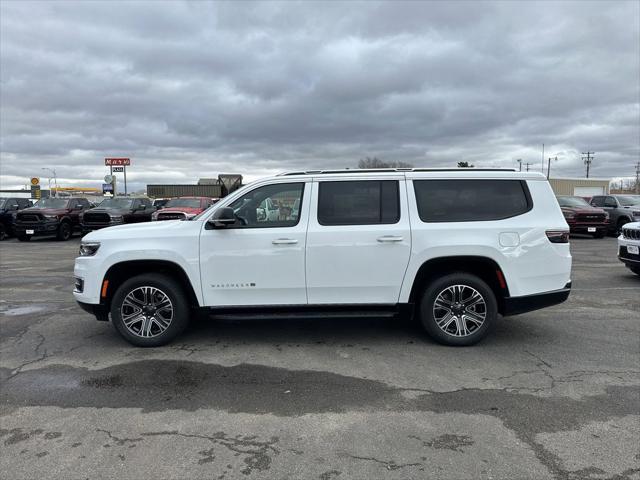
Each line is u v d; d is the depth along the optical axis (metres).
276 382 4.29
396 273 5.07
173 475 2.87
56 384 4.27
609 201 21.47
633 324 6.15
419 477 2.84
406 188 5.16
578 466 2.94
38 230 19.56
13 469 2.94
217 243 5.05
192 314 5.30
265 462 3.01
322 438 3.31
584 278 9.69
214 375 4.46
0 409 3.78
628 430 3.38
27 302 7.65
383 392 4.06
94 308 5.17
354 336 5.64
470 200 5.17
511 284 5.07
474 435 3.33
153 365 4.73
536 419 3.55
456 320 5.16
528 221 5.11
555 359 4.84
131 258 5.05
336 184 5.18
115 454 3.11
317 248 5.04
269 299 5.13
